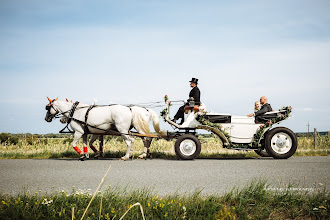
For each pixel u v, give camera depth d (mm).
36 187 6551
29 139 16922
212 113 10992
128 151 11219
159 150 14047
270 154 10969
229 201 5176
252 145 11078
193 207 4785
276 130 10953
